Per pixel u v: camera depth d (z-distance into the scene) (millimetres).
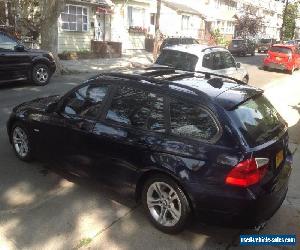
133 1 28938
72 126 5098
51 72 13562
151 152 4289
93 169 4957
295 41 47438
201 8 45469
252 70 22750
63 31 23062
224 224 3986
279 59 21891
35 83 13016
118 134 4602
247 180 3816
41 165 6039
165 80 4703
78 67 18594
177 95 4332
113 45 24406
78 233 4344
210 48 10094
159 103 4434
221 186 3875
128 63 21516
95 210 4832
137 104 4617
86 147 4957
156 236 4355
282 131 4598
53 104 5484
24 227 4402
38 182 5500
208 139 4012
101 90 5000
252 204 3822
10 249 4012
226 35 49500
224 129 3969
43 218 4605
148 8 30828
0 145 6812
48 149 5555
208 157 3943
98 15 26484
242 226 3943
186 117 4215
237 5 56375
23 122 5855
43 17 15320
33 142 5793
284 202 5297
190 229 4500
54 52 15688
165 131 4297
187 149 4070
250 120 4230
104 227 4480
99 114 4902
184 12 37719
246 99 4418
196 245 4227
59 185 5434
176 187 4160
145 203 4535
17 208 4797
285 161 4555
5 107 9719
